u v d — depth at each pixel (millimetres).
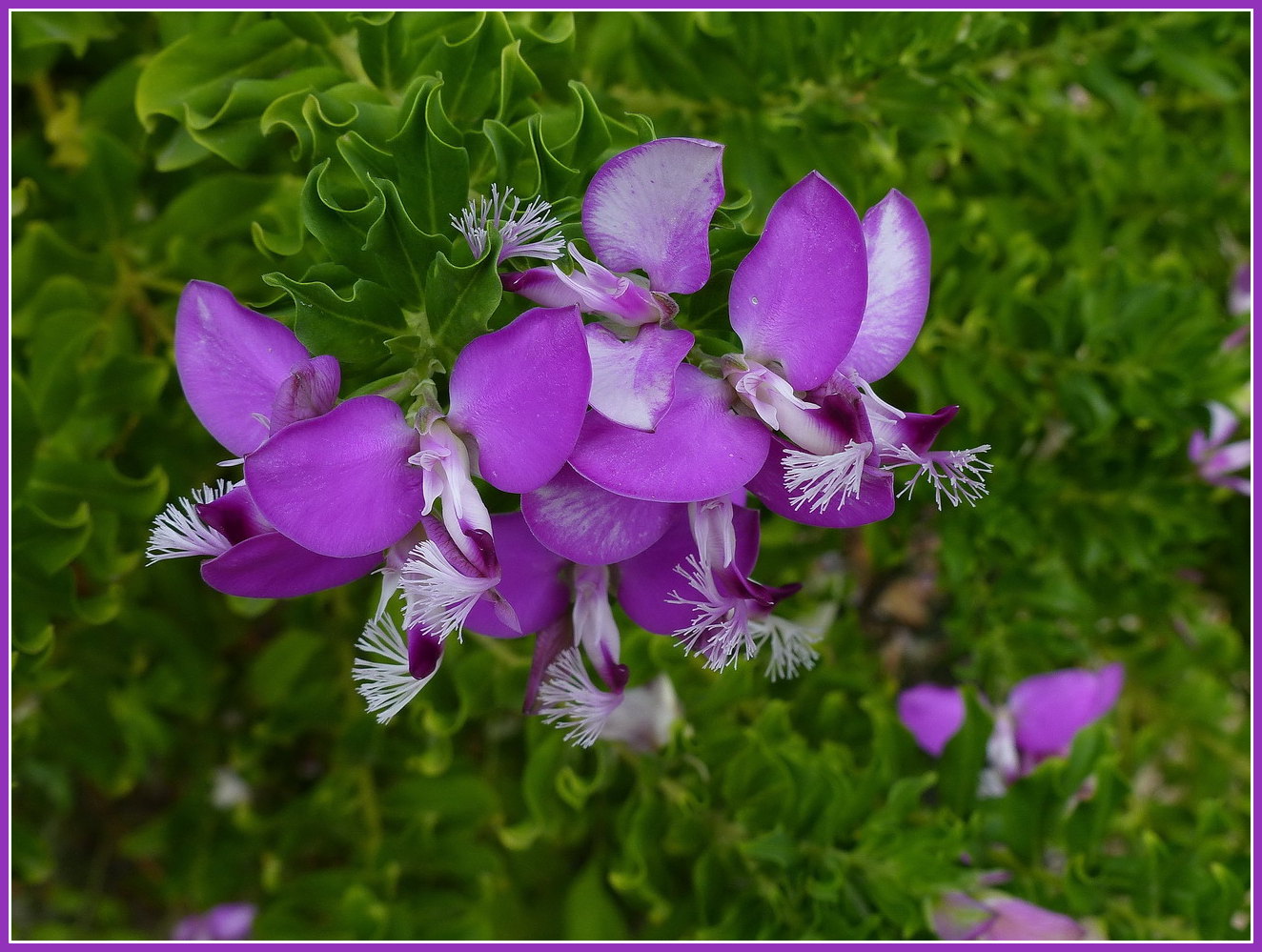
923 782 205
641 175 146
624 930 245
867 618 313
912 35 206
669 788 215
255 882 277
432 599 143
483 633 155
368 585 251
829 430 145
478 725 275
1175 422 233
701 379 147
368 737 245
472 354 144
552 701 156
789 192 145
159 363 213
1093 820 209
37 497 205
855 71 208
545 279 150
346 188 171
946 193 250
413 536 148
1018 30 221
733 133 209
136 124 214
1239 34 247
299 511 140
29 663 207
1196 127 281
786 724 219
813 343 146
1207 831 216
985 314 238
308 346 154
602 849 250
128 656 243
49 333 206
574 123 176
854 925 199
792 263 146
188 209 209
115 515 210
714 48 206
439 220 163
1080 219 255
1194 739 286
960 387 230
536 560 154
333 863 283
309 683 253
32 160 221
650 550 154
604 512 147
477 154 171
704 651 153
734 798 213
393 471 145
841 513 148
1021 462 254
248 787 276
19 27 208
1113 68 241
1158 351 233
